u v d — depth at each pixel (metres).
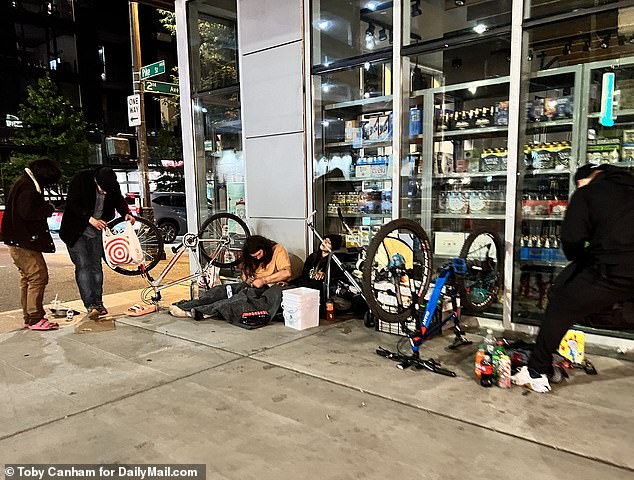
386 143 4.84
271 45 5.12
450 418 2.54
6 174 15.98
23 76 21.70
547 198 3.96
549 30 3.93
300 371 3.24
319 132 5.07
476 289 4.01
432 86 4.71
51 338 4.09
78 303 5.64
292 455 2.21
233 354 3.61
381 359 3.46
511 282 3.93
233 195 6.06
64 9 22.72
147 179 9.05
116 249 4.73
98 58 24.06
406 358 3.34
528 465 2.10
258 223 5.53
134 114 8.80
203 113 6.06
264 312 4.37
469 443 2.29
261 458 2.19
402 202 4.56
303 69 4.89
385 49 4.45
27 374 3.27
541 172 3.96
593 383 2.98
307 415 2.60
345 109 5.22
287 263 4.73
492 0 4.14
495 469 2.07
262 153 5.38
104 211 4.68
